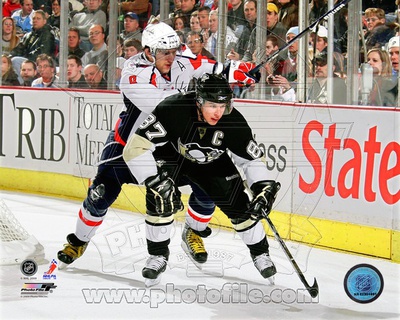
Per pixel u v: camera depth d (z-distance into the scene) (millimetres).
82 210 7102
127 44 10555
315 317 5965
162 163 6699
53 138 11820
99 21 12680
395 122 7879
